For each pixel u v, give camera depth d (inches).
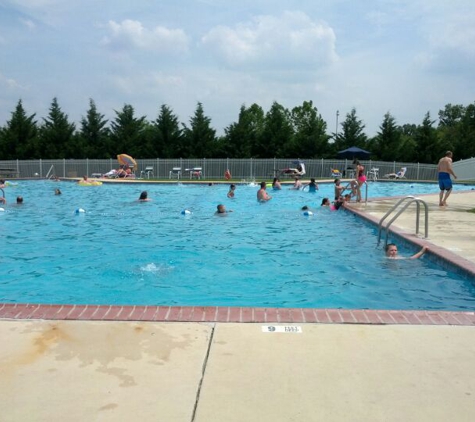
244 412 97.7
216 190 948.6
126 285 246.4
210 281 253.4
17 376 112.7
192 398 103.2
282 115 1808.6
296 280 253.9
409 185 1185.4
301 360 122.4
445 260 260.1
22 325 144.3
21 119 1770.4
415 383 110.5
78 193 876.0
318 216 518.9
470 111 2783.0
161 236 396.2
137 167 1465.3
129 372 115.0
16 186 1061.8
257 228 437.1
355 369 117.5
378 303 213.0
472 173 1289.4
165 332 140.1
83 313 154.8
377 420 94.8
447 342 134.8
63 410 98.0
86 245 357.4
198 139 1742.1
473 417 96.0
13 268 283.9
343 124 1780.3
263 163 1455.5
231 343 132.8
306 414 97.0
